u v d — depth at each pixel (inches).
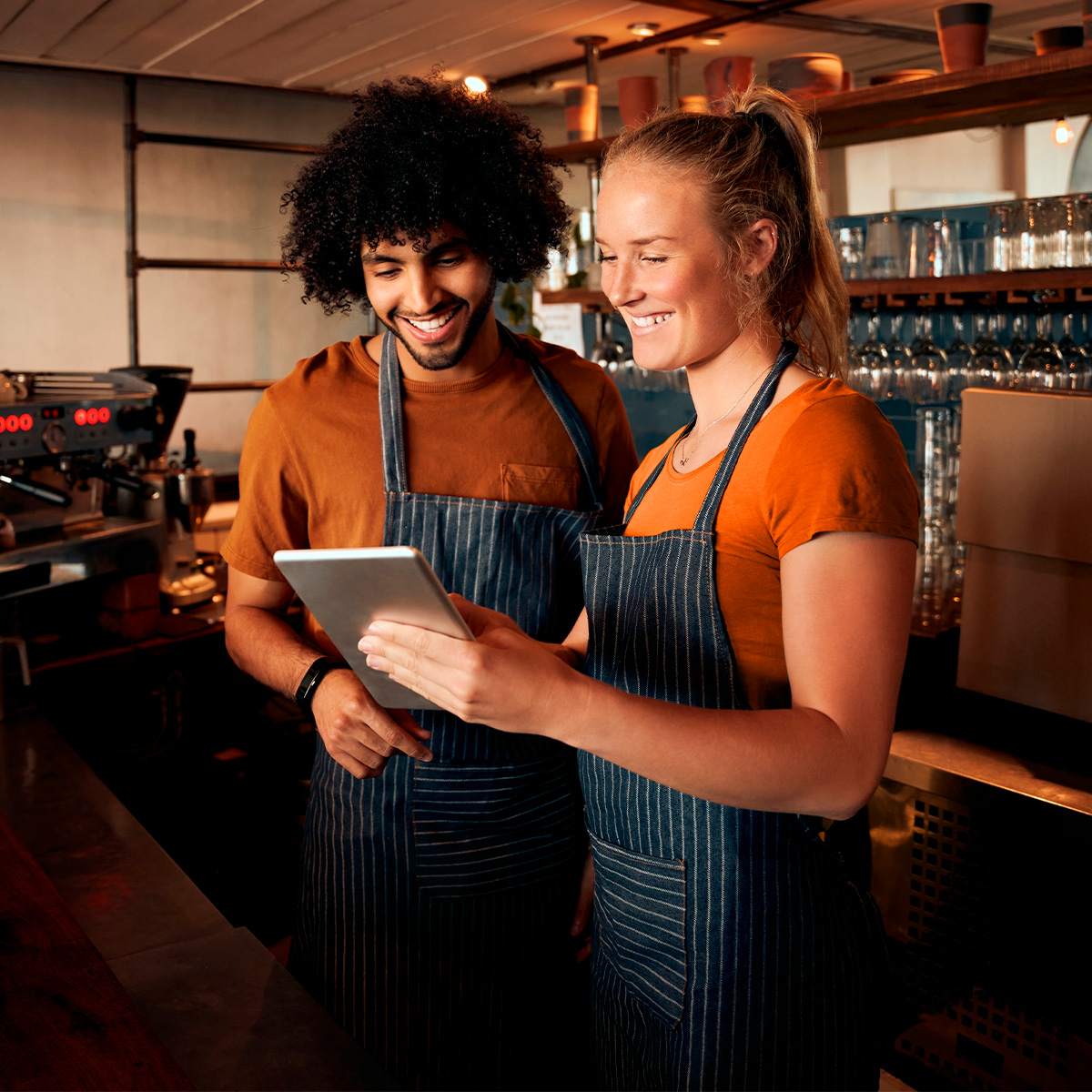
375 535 56.3
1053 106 86.7
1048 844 59.9
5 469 80.2
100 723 92.9
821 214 42.1
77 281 170.1
